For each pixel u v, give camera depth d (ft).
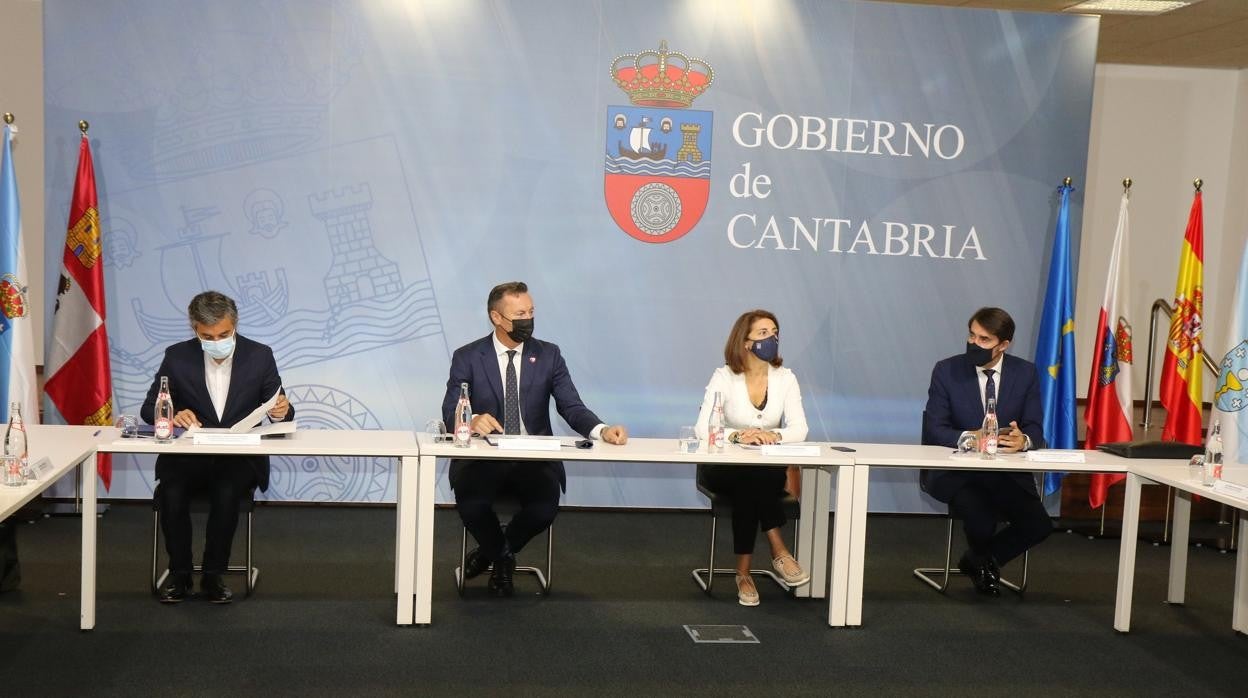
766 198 19.52
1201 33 25.39
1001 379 15.11
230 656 11.37
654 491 19.84
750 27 19.25
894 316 19.98
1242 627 13.62
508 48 18.80
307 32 18.38
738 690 10.97
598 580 15.06
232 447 11.99
